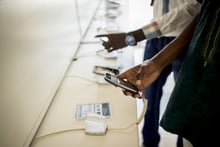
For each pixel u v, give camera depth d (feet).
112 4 7.51
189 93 1.94
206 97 1.84
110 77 2.59
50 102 2.89
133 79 2.53
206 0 1.86
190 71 1.91
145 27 3.54
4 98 1.78
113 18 6.63
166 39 3.57
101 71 3.67
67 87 3.29
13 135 1.94
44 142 2.30
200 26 1.89
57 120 2.60
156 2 3.67
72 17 4.23
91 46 4.84
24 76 2.14
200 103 1.89
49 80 2.87
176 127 2.10
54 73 3.09
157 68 2.48
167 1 3.37
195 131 2.03
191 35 2.41
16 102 1.98
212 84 1.78
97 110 2.74
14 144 1.96
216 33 1.69
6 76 1.81
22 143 2.10
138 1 9.71
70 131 2.43
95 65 3.92
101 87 3.27
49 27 2.90
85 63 4.08
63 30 3.60
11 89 1.89
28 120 2.22
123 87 2.45
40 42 2.57
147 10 9.25
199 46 1.83
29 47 2.26
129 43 3.72
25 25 2.16
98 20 6.55
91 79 3.50
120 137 2.31
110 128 2.44
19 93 2.04
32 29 2.34
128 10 7.33
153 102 4.33
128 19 6.54
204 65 1.79
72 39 4.21
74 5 4.38
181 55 2.71
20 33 2.05
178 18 3.08
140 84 2.43
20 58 2.06
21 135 2.08
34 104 2.37
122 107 2.80
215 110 1.84
